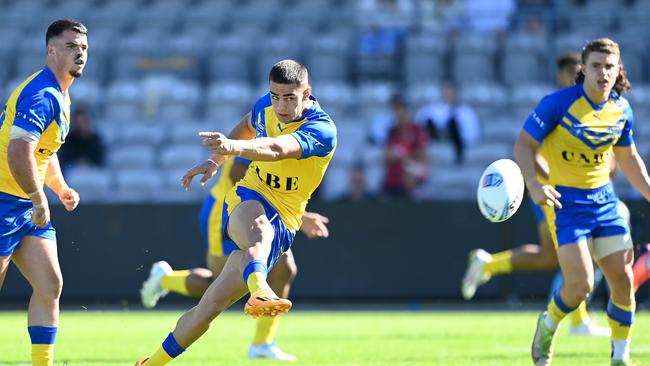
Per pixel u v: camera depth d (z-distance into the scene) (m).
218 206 31.45
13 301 53.12
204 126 67.31
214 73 72.94
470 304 53.16
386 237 53.00
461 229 52.84
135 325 43.41
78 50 22.30
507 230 52.53
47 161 22.78
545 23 73.38
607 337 36.81
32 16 77.94
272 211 22.61
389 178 57.78
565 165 25.77
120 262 52.69
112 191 62.50
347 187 59.28
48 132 22.19
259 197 22.64
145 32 76.56
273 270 30.16
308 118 22.38
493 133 66.06
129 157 65.12
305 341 36.47
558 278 40.28
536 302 53.69
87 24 76.50
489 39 72.56
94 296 52.69
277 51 72.75
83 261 52.62
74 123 61.38
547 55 72.19
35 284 22.44
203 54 73.31
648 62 71.12
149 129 67.62
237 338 38.09
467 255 52.78
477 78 71.25
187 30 76.69
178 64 73.06
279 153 20.84
